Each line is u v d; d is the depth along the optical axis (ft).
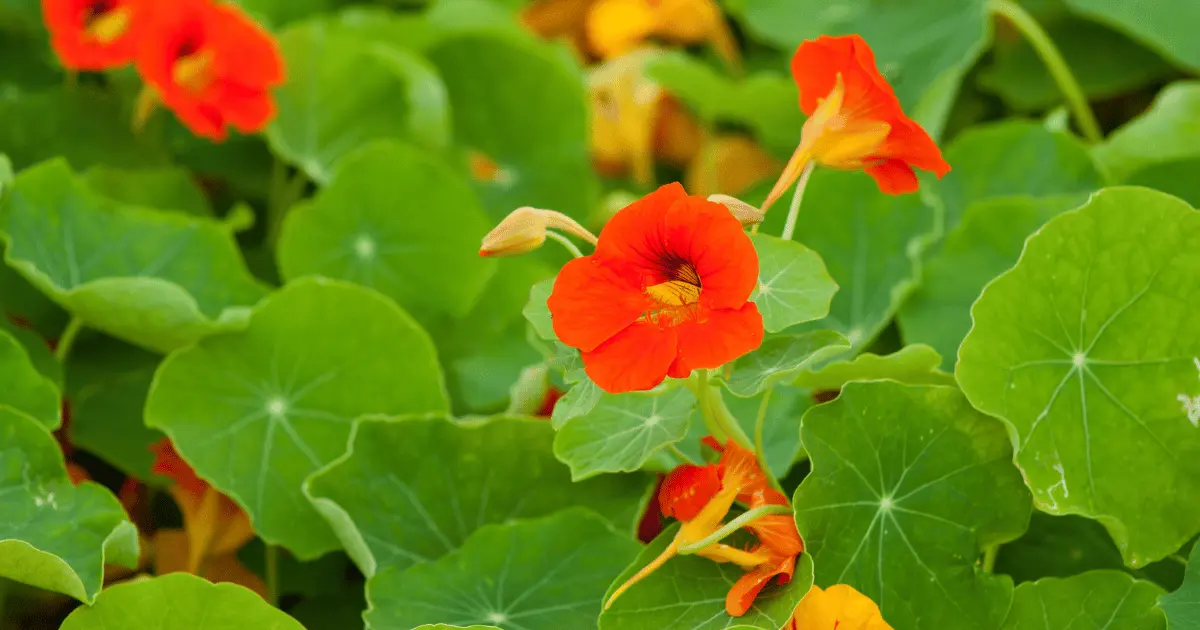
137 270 3.07
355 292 2.98
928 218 3.02
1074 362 2.76
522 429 2.91
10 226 2.97
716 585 2.72
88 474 3.08
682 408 2.73
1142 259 2.74
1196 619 2.71
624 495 2.92
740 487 2.69
